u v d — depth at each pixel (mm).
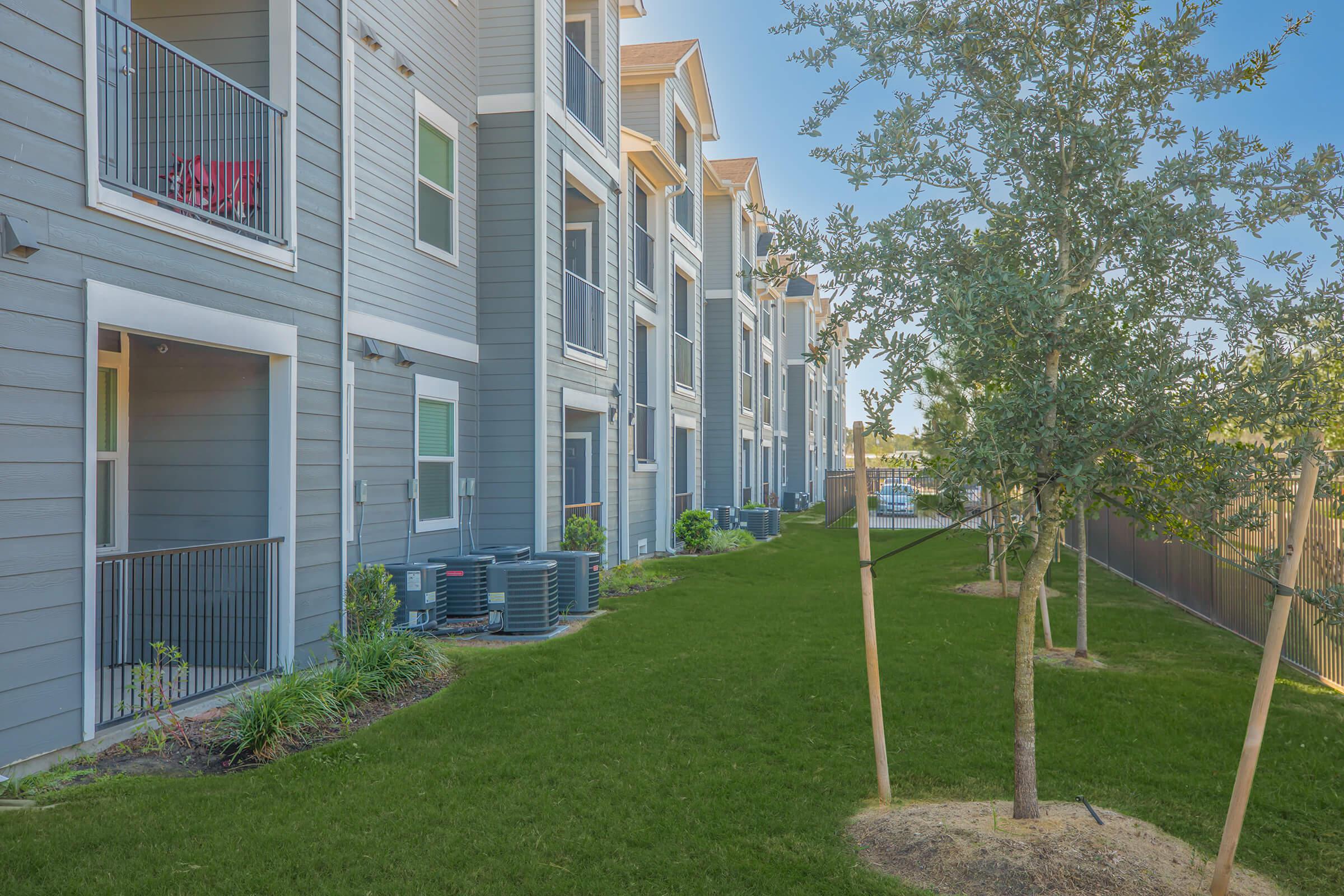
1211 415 3996
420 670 7891
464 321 12484
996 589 13867
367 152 10305
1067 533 20688
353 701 7031
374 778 5422
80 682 5535
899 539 23797
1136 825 4652
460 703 7094
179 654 6590
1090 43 4477
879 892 3969
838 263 4676
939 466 4512
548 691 7512
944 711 7000
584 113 14766
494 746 6051
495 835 4598
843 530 27438
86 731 5570
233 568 7602
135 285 5973
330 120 8211
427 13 11625
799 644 9477
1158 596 13398
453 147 12289
